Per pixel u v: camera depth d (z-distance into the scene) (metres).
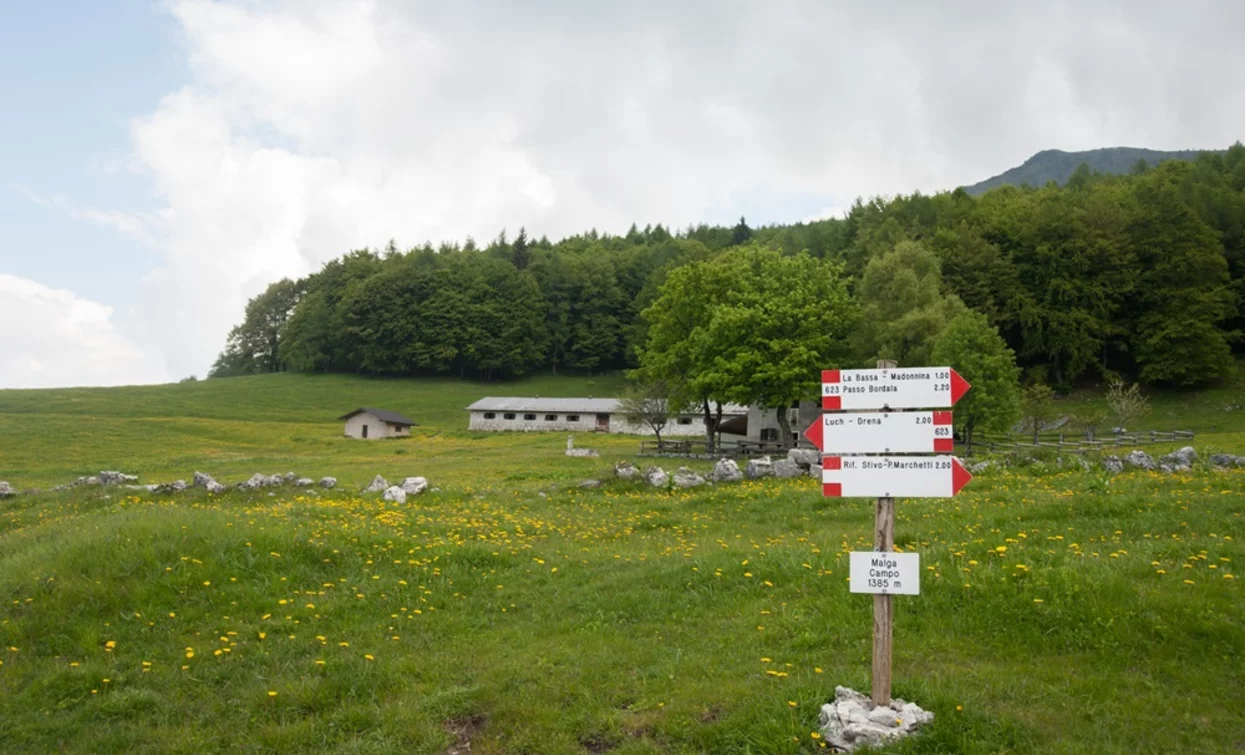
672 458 57.78
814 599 11.32
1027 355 101.50
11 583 12.45
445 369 142.50
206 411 105.44
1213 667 8.58
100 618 11.50
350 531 15.74
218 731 8.37
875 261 69.44
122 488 28.80
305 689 9.10
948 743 7.04
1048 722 7.58
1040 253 99.69
